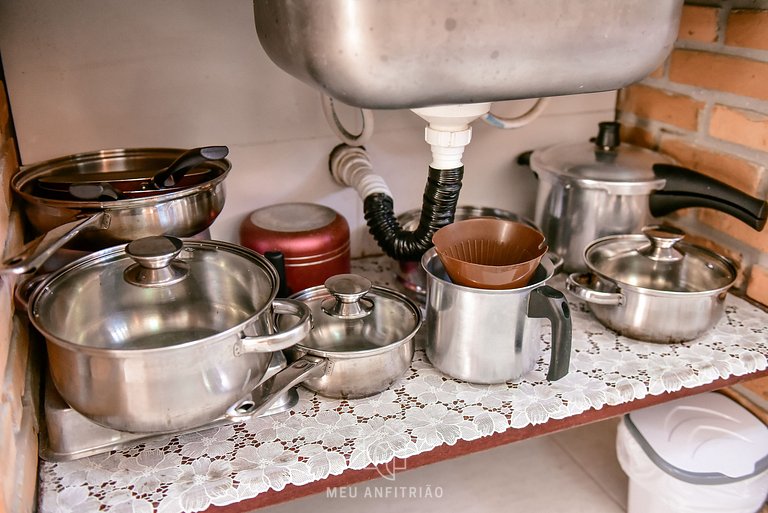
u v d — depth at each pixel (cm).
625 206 95
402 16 58
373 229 92
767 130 89
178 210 71
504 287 73
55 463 65
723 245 100
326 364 71
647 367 80
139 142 90
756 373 82
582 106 115
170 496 61
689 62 100
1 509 49
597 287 89
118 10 83
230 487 62
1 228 62
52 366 62
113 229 69
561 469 109
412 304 80
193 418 60
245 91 92
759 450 88
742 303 96
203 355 58
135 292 72
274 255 80
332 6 56
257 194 99
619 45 68
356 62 59
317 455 66
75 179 76
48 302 64
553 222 100
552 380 74
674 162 103
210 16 87
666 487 88
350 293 75
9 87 82
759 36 88
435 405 74
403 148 105
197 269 74
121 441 67
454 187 83
